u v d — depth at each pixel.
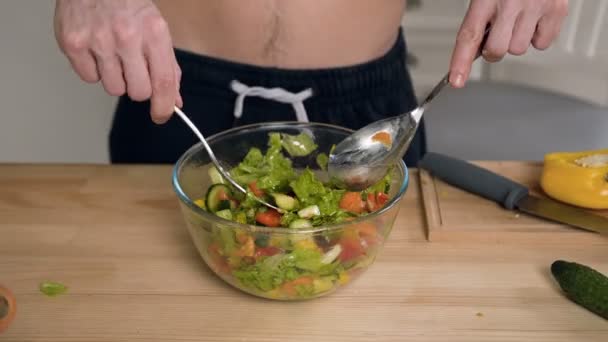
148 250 0.82
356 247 0.69
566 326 0.69
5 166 1.00
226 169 0.85
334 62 1.08
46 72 1.63
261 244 0.66
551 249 0.83
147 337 0.68
